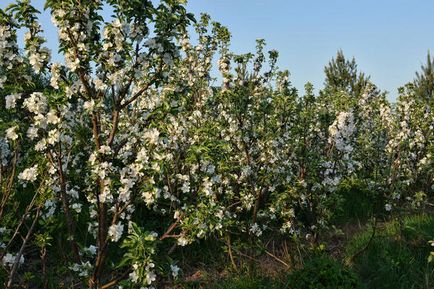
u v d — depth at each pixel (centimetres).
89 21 397
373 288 563
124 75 409
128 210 440
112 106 441
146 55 408
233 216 659
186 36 857
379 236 695
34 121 409
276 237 764
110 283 414
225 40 802
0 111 452
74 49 397
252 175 708
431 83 1800
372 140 1124
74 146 436
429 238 670
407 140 829
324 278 493
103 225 416
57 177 445
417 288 557
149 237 373
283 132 717
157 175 434
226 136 705
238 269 618
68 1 386
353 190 968
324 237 780
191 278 611
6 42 410
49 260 602
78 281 528
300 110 731
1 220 463
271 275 602
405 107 1026
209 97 812
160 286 565
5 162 462
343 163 698
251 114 712
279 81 798
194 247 684
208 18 866
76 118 491
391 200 806
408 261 611
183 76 806
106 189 396
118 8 400
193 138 527
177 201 498
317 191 672
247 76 753
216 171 629
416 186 1010
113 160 424
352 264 624
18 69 421
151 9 402
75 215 489
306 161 691
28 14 415
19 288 512
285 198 682
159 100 474
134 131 441
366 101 1366
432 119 1018
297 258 646
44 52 414
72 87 402
